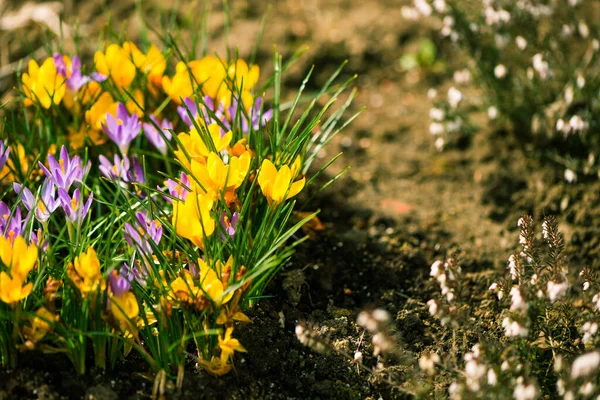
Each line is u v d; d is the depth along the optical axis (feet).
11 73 5.97
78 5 6.59
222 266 4.77
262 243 4.82
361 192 5.73
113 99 5.28
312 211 5.57
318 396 4.83
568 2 5.81
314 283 5.24
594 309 4.84
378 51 6.55
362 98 6.30
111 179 4.91
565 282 4.65
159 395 4.67
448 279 4.72
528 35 5.87
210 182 4.72
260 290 4.98
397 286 5.30
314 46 6.50
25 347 4.61
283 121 5.96
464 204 5.70
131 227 4.66
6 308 4.65
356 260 5.37
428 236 5.51
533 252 4.86
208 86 5.20
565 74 5.87
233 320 4.87
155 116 5.23
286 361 4.89
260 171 4.82
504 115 5.93
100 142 5.24
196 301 4.63
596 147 5.74
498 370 4.62
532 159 5.83
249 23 6.64
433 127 5.83
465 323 4.78
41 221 4.70
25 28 6.31
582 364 4.45
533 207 5.65
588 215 5.55
